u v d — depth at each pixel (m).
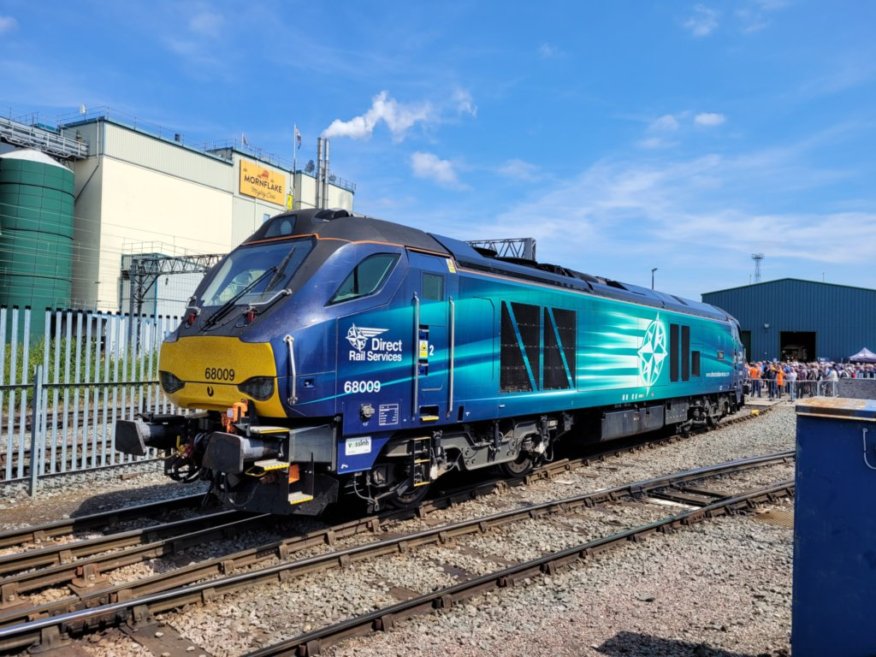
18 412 12.41
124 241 38.62
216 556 6.55
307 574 5.98
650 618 5.21
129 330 10.72
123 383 10.55
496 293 9.03
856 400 3.85
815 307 43.31
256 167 46.84
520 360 9.48
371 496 7.58
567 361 10.67
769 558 6.80
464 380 8.35
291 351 6.25
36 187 34.38
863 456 3.57
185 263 31.67
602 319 11.77
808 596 3.73
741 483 10.66
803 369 31.67
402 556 6.64
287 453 6.32
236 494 6.73
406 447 7.75
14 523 7.61
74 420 9.82
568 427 11.22
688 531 7.80
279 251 7.23
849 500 3.61
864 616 3.53
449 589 5.48
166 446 7.38
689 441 15.86
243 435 6.34
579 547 6.71
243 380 6.34
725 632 4.93
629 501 9.31
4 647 4.42
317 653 4.54
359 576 6.04
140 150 39.44
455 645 4.72
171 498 8.81
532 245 18.17
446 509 8.56
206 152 44.09
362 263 7.07
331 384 6.59
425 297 7.79
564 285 10.90
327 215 7.45
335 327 6.64
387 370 7.21
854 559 3.58
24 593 5.54
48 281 34.81
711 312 18.02
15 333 9.18
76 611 4.80
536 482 10.48
